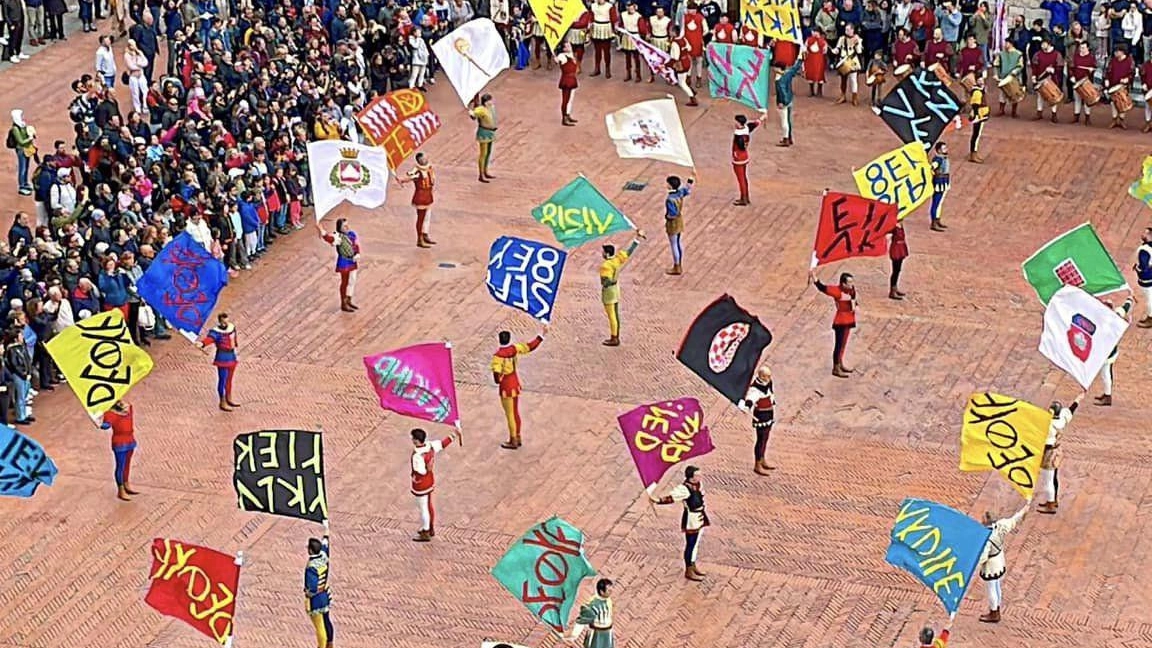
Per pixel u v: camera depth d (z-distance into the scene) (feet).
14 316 123.85
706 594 107.45
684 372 130.82
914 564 97.86
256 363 132.36
